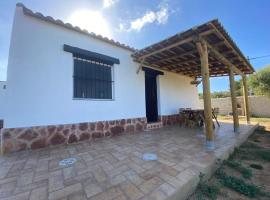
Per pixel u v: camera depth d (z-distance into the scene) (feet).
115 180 6.81
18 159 9.59
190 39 12.50
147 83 23.49
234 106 18.15
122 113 17.79
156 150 11.16
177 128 21.36
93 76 15.76
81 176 7.24
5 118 10.91
